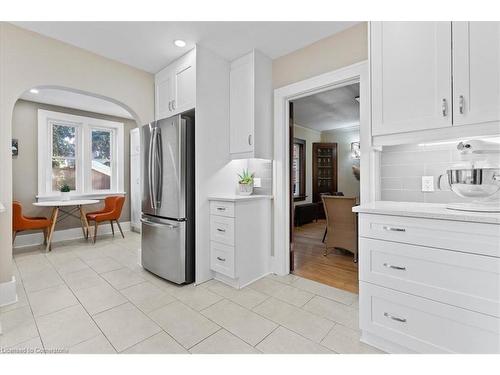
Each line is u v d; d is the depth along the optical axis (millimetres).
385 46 1619
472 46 1322
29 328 1681
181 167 2389
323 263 3086
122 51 2543
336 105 4496
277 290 2301
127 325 1725
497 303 1113
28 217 3811
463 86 1346
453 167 1441
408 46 1530
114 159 4996
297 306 2002
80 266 2904
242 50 2523
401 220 1372
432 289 1279
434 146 1755
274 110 2682
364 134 2029
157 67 2891
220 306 1996
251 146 2516
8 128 2068
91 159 4703
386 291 1428
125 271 2756
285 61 2613
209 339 1579
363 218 1511
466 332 1190
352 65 2107
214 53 2574
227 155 2742
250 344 1533
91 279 2525
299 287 2369
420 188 1812
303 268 2898
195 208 2438
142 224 2783
